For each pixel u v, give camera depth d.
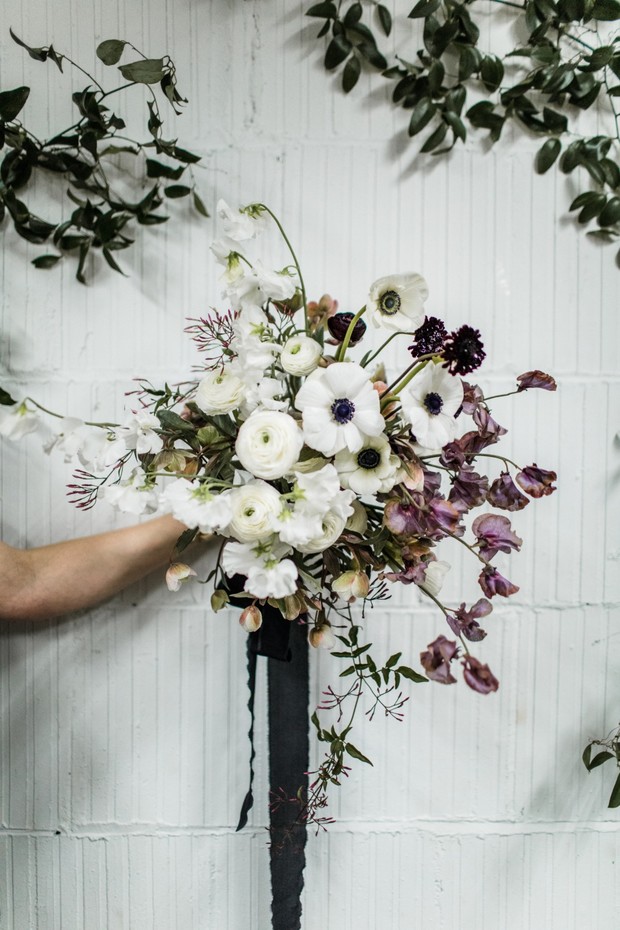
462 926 1.05
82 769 1.04
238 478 0.90
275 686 0.93
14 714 1.03
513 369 1.02
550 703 1.04
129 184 1.00
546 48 0.95
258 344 0.69
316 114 1.00
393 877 1.05
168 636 1.03
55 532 1.01
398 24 0.98
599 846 1.06
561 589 1.04
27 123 0.99
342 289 1.01
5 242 1.00
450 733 1.04
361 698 1.03
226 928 1.04
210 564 1.02
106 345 1.01
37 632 1.03
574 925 1.05
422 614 1.03
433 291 1.02
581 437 1.03
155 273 1.01
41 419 1.01
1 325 1.00
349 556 0.79
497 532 0.71
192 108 0.99
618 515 1.04
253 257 1.01
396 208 1.01
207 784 1.04
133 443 0.72
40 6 0.99
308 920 1.05
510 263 1.02
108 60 0.85
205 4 0.99
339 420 0.67
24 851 1.04
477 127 1.00
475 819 1.05
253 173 1.00
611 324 1.03
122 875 1.04
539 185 1.01
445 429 0.68
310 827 1.04
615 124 1.01
